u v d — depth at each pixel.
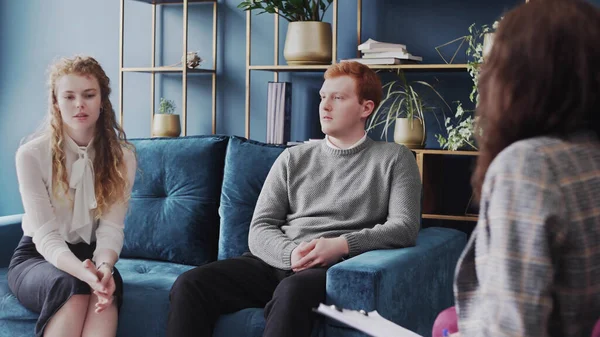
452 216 2.99
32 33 4.14
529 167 0.88
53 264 2.18
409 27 3.29
